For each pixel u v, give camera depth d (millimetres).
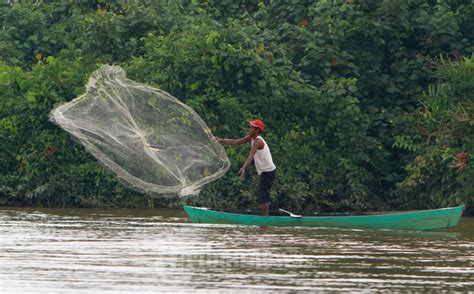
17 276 32188
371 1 70625
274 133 66125
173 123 53125
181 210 63125
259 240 43812
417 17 69938
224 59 65938
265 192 52469
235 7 74625
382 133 67875
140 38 69750
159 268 34406
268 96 66250
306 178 65625
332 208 65188
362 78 69125
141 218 55844
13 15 75250
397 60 69938
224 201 64062
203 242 42594
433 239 46031
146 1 73188
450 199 61406
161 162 52531
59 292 29391
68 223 51344
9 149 65812
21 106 65688
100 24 69688
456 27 69062
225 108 65062
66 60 70250
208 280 32031
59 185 64688
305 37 69250
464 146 61250
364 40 69812
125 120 52688
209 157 53062
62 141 65188
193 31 67688
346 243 43281
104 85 52906
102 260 36250
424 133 64438
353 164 66250
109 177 64438
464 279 33219
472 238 46719
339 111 66000
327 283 31938
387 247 42031
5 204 65125
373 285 31719
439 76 64625
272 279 32531
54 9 76750
